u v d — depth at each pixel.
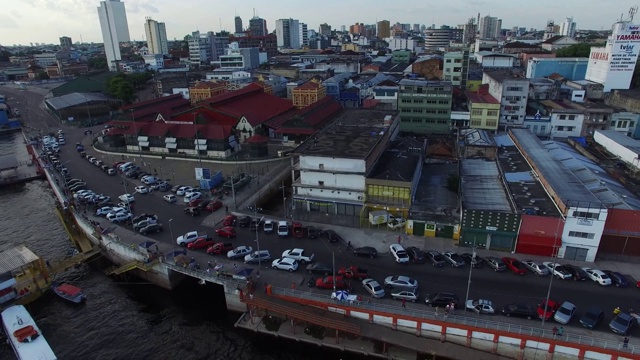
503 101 125.56
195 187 99.31
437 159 107.81
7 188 118.38
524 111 125.06
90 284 71.69
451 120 131.25
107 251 75.94
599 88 146.00
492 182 82.62
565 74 174.62
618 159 99.62
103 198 92.50
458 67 168.88
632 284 57.50
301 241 71.62
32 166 132.50
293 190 82.81
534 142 98.75
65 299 66.94
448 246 68.56
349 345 54.44
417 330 52.81
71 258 74.19
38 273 68.69
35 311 64.88
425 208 75.56
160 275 68.00
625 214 62.16
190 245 69.94
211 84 179.00
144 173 110.44
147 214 82.94
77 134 160.12
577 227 62.06
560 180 73.31
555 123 122.94
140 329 61.09
